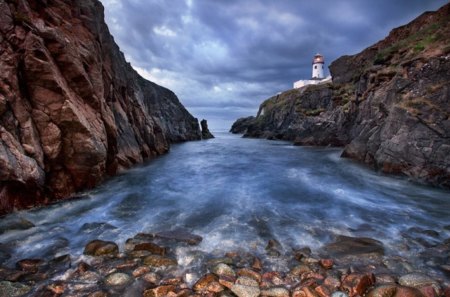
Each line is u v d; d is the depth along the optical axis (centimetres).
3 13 1212
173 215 1235
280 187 1766
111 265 771
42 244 907
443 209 1308
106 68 2294
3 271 717
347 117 3825
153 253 842
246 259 819
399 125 1944
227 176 2139
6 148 1078
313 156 3203
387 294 622
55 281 685
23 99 1245
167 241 934
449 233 1020
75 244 916
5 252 842
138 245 872
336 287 669
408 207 1341
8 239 930
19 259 803
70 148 1399
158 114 5319
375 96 2692
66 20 1809
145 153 3027
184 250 872
